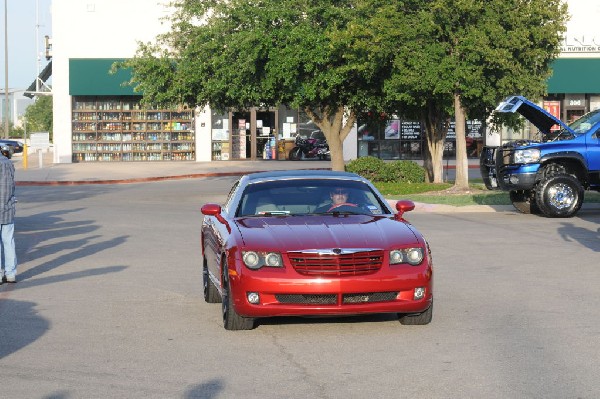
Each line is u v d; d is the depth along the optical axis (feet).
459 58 86.79
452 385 23.65
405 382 24.03
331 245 29.84
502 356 26.81
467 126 164.35
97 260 50.14
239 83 91.97
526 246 53.16
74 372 25.66
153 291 39.93
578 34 157.07
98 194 103.19
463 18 85.40
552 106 163.02
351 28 85.05
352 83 96.68
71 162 160.56
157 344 29.27
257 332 30.94
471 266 45.62
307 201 34.68
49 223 70.59
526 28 84.99
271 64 90.12
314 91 91.25
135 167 148.87
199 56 92.73
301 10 91.25
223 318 32.19
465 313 33.65
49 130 261.24
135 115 162.20
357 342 29.09
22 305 36.78
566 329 30.55
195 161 162.20
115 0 156.04
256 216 33.94
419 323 31.42
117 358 27.35
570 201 69.15
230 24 91.86
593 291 38.09
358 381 24.23
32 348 28.81
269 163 156.76
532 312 33.71
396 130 162.20
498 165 71.72
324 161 161.99
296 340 29.55
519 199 73.87
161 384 24.22
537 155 69.51
